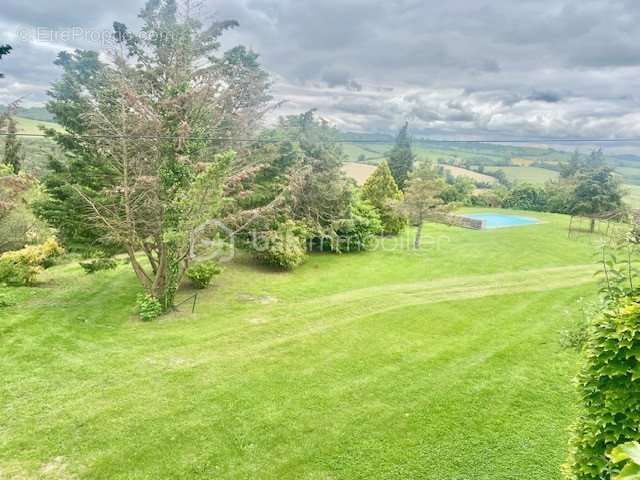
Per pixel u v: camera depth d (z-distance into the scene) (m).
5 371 7.85
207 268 14.57
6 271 13.73
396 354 8.95
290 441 5.98
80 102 13.07
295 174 16.95
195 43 13.63
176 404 6.89
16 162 20.38
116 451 5.70
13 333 9.70
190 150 11.59
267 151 18.16
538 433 6.09
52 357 8.55
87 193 12.31
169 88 11.31
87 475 5.24
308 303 12.99
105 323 10.91
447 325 10.70
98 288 14.30
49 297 13.02
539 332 10.09
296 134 22.56
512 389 7.36
